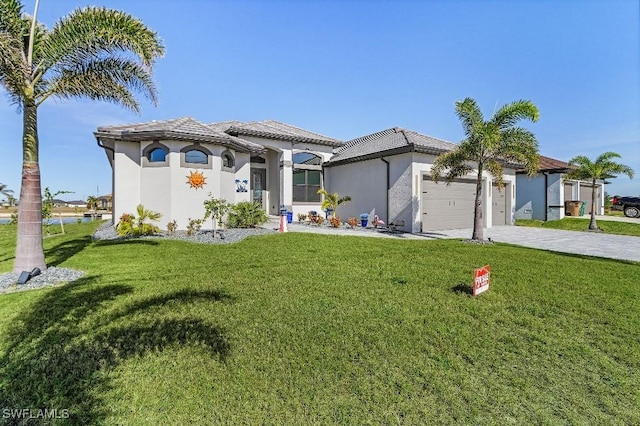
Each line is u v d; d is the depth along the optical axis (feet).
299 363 11.46
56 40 23.62
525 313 16.49
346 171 66.64
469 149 40.83
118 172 46.88
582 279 22.80
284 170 64.08
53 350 12.10
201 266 25.52
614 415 9.27
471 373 11.19
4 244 41.52
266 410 9.11
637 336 14.16
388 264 26.66
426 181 54.49
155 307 16.40
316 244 35.70
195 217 46.98
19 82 22.72
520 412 9.30
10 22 22.07
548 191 75.61
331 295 18.58
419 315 15.89
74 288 19.66
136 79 28.30
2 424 8.52
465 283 21.49
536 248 37.60
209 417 8.80
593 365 11.90
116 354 11.87
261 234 42.93
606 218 77.77
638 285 21.57
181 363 11.35
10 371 10.81
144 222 44.39
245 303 17.10
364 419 8.85
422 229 53.57
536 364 11.90
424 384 10.48
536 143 39.52
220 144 48.52
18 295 18.51
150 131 43.86
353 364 11.47
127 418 8.73
